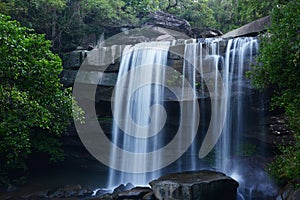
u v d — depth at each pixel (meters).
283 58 5.91
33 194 10.62
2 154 11.45
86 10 17.20
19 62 7.06
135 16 19.95
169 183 8.72
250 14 16.89
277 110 10.92
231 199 9.21
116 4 18.67
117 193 10.02
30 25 14.29
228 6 23.45
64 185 12.00
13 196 10.48
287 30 5.89
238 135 11.84
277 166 7.59
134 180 13.00
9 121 7.28
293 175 5.73
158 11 18.94
